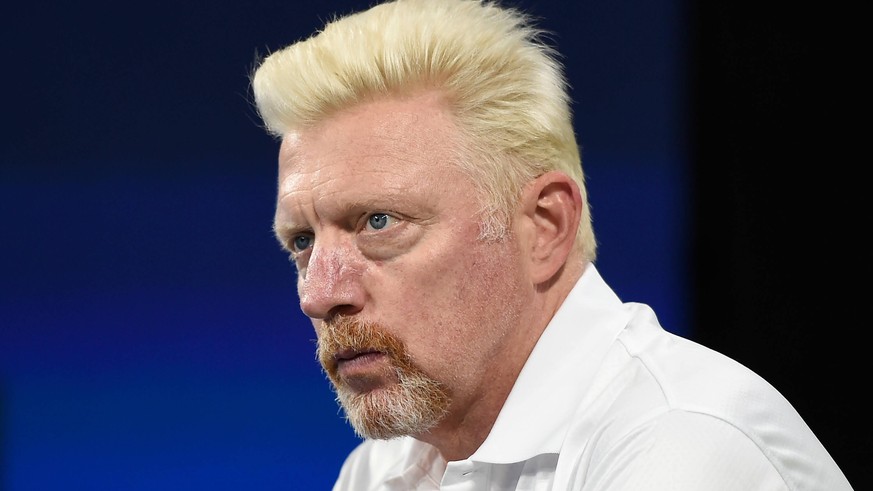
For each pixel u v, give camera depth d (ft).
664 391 12.22
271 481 30.63
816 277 28.30
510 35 13.87
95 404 31.01
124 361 31.01
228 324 30.94
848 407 27.96
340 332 12.82
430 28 13.16
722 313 28.96
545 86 13.91
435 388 12.98
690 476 11.19
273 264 30.94
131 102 31.12
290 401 30.71
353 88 12.94
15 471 30.89
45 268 31.22
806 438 12.45
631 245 29.55
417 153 12.76
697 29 29.32
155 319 31.01
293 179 13.17
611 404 12.70
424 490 15.49
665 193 29.50
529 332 13.64
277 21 30.86
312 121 13.17
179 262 31.01
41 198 31.24
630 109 29.71
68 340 31.12
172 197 31.09
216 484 30.73
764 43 28.66
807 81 28.32
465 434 13.97
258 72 14.17
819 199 28.27
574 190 13.64
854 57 27.89
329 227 12.96
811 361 28.19
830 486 12.40
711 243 29.14
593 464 12.18
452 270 12.82
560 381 13.33
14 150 31.24
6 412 30.94
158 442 30.89
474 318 13.01
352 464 17.34
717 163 29.09
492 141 13.16
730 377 12.25
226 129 31.01
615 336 13.57
